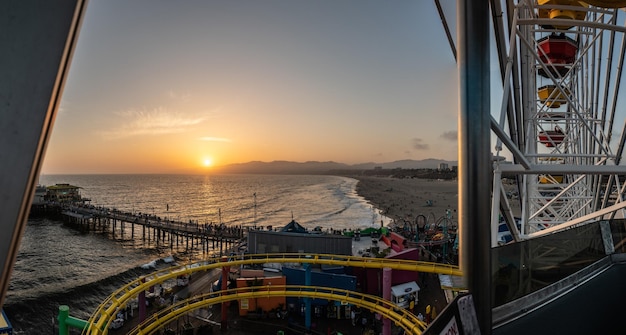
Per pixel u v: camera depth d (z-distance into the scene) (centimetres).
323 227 9719
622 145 1612
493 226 1202
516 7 1345
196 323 2358
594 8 1324
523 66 1778
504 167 1230
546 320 382
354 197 18575
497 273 387
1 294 128
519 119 1766
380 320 2342
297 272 2603
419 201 15975
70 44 139
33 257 6000
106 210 8531
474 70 271
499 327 360
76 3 136
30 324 3469
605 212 1295
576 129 2306
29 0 130
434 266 2092
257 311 2427
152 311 2814
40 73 131
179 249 6662
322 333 2208
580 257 461
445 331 257
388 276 2141
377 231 4359
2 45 126
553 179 2409
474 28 271
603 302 432
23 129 129
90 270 5288
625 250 501
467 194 272
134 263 5672
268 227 6488
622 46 1847
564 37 1847
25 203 132
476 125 271
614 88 1908
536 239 425
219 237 6341
